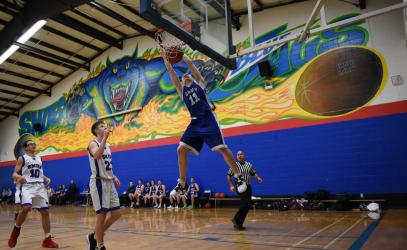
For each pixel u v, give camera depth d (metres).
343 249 3.88
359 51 9.85
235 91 11.77
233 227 6.25
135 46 14.81
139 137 13.98
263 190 10.70
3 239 5.50
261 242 4.55
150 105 13.88
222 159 11.72
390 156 9.05
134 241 5.02
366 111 9.50
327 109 10.05
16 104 18.89
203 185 11.91
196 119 2.99
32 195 4.64
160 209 11.70
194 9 4.22
